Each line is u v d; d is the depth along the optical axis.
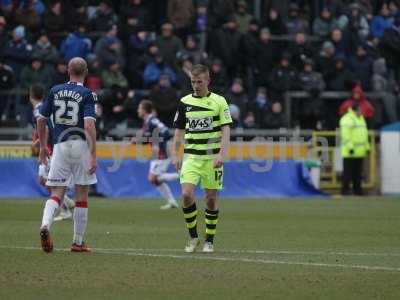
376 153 93.69
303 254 41.03
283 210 69.19
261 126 90.81
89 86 87.38
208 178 41.34
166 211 67.00
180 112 41.78
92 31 94.12
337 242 46.69
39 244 44.19
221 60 93.38
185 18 96.25
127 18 93.62
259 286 31.91
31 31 92.94
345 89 95.94
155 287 31.62
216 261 37.94
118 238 47.62
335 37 97.44
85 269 35.34
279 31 98.56
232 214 65.06
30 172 82.88
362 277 33.97
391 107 98.00
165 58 91.44
